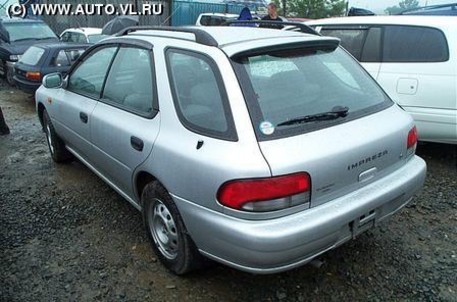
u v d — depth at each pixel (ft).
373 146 8.35
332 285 9.25
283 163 7.16
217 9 63.87
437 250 10.51
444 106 14.73
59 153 15.85
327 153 7.60
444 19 15.35
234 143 7.44
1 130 20.75
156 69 9.45
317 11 87.97
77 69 13.37
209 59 8.34
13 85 33.99
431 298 8.88
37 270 9.85
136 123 9.70
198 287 9.24
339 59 9.94
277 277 9.50
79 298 8.96
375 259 10.11
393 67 15.75
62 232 11.46
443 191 13.75
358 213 8.00
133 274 9.68
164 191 8.98
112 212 12.50
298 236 7.21
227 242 7.50
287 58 8.88
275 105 7.91
